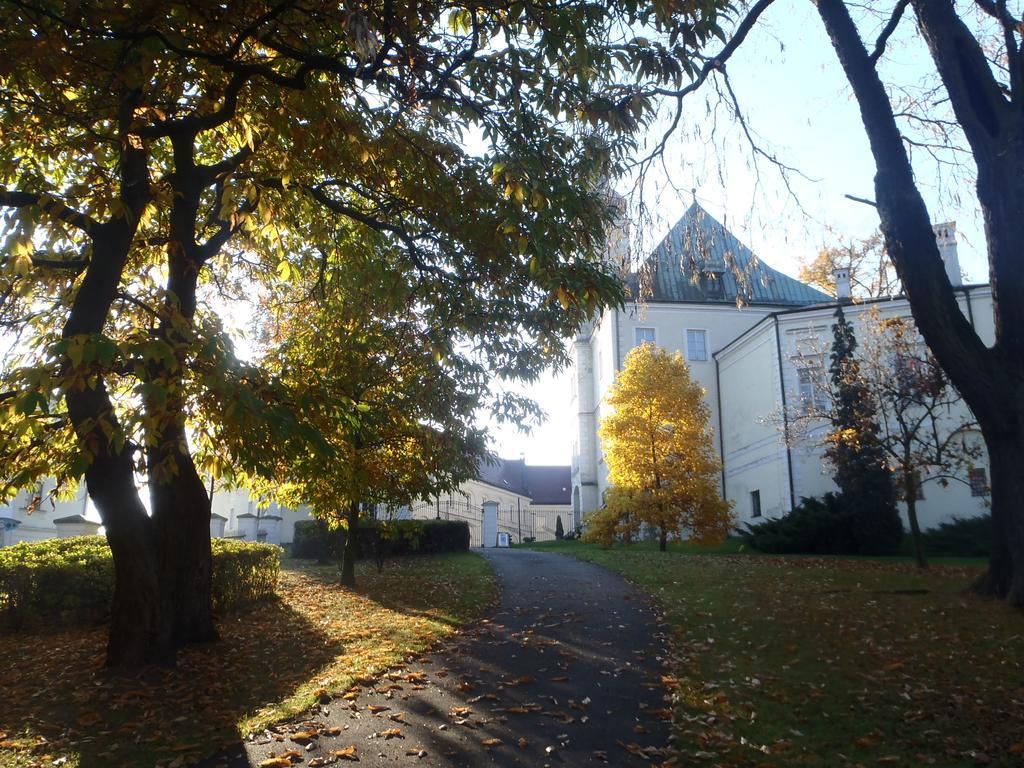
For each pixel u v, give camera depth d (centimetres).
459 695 688
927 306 1111
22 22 667
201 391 607
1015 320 1098
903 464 1798
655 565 1819
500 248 894
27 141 784
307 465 880
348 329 1159
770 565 1830
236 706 666
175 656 806
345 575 1538
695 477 2458
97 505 779
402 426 1205
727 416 3359
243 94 812
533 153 866
